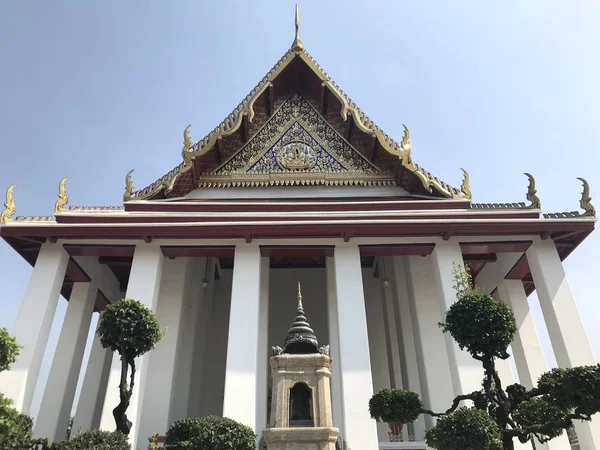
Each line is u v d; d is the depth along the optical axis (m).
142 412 9.77
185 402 10.64
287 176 12.05
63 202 10.53
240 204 11.02
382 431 12.16
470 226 10.10
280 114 12.84
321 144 12.48
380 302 14.30
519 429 5.88
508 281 12.09
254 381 8.99
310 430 5.53
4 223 9.86
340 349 9.38
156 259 10.21
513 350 11.73
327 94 12.48
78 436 6.20
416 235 10.39
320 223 10.06
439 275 10.12
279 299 14.72
